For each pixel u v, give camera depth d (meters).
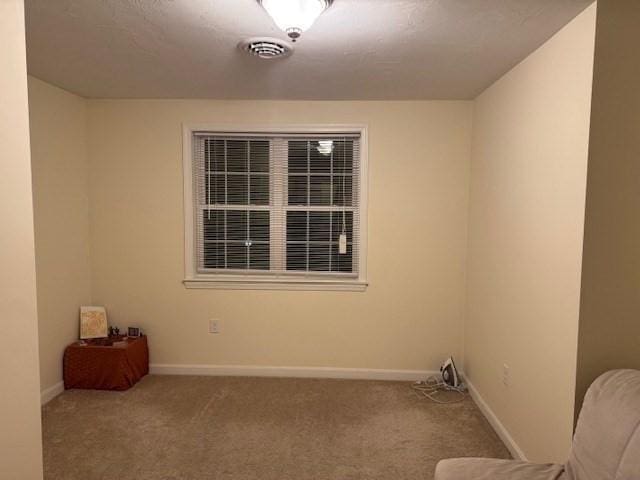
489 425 2.84
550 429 2.06
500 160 2.77
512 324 2.53
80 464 2.36
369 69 2.65
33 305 1.26
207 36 2.15
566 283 1.93
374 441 2.63
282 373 3.62
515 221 2.51
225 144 3.60
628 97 1.75
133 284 3.62
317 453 2.49
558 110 2.02
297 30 1.78
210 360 3.64
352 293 3.57
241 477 2.26
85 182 3.53
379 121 3.46
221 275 3.64
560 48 2.01
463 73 2.71
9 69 1.16
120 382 3.29
